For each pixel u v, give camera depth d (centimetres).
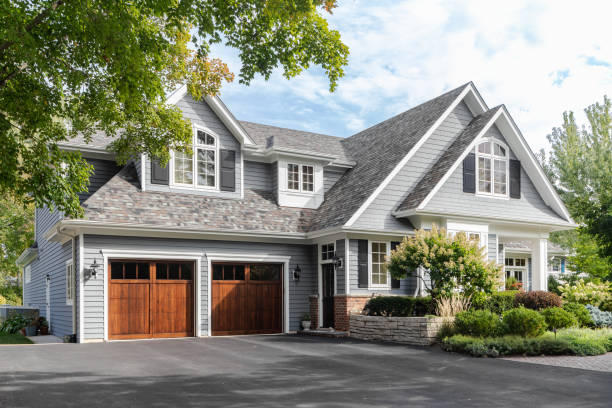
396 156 2014
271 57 1101
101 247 1641
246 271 1912
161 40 967
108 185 1764
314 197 2134
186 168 1892
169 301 1753
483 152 2069
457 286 1602
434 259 1560
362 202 1838
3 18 795
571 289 1977
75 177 1087
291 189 2098
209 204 1884
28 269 3005
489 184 2070
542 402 797
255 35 1075
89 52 911
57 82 973
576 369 1092
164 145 1334
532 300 1700
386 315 1639
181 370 1056
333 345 1490
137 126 1330
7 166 966
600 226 2286
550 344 1297
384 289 1856
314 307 1973
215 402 778
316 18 1066
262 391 859
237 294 1884
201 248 1811
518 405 778
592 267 2806
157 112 1291
